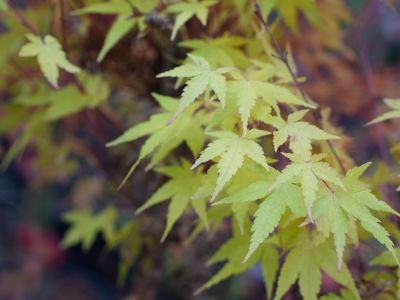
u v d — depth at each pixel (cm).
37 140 92
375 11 97
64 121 88
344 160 65
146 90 80
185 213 80
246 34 71
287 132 57
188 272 87
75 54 79
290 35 82
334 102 88
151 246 83
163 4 68
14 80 83
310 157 56
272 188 54
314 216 54
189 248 87
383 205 54
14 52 79
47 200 188
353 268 71
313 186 54
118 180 85
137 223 81
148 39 75
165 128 62
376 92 89
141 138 83
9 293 171
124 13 68
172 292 87
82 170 110
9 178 186
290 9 71
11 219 194
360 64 93
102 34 76
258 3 66
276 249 62
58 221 188
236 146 56
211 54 66
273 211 54
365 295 62
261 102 60
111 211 92
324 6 80
